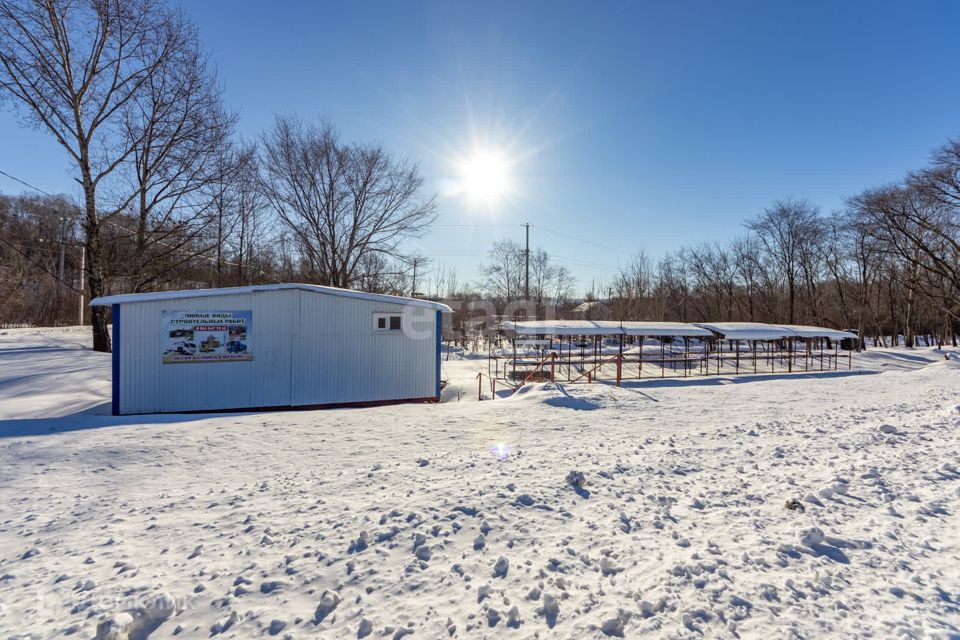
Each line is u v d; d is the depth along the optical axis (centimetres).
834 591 319
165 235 2106
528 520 438
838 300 5062
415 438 803
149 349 1170
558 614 298
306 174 2830
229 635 280
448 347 3478
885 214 3644
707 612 294
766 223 4819
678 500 493
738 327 2809
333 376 1323
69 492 541
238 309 1238
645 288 5666
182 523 443
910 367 3005
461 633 281
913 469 582
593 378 2331
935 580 332
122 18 1852
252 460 672
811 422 909
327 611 302
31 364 1555
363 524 426
